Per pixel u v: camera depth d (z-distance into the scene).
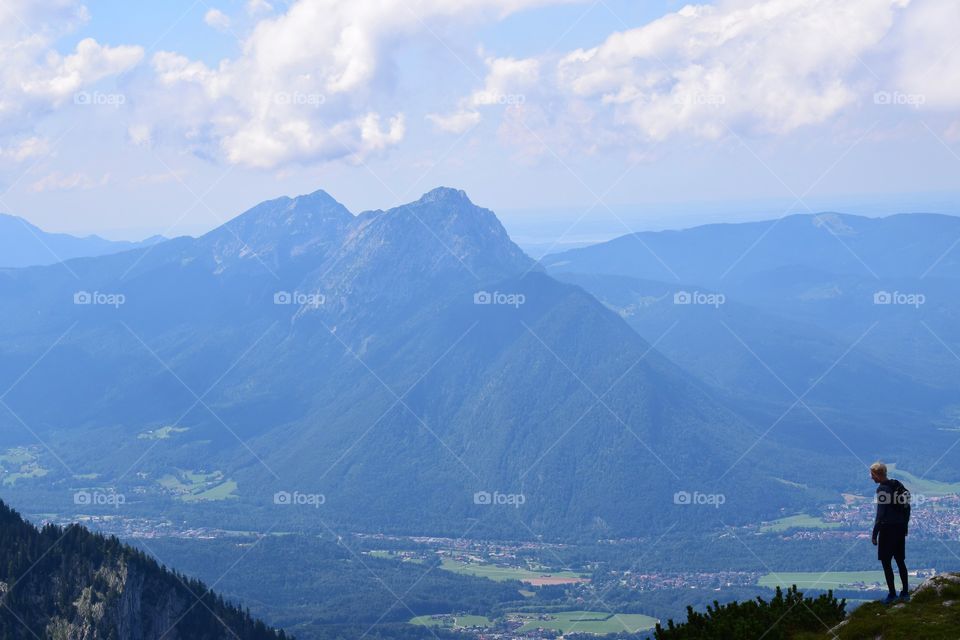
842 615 54.88
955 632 48.28
